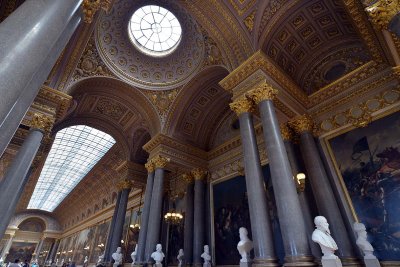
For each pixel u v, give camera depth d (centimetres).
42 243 3466
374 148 713
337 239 650
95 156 2139
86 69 1059
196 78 1148
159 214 1030
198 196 1183
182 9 1040
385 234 621
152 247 952
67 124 1292
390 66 738
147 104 1232
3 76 220
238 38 855
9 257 3275
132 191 1861
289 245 520
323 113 864
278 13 790
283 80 815
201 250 1059
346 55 873
